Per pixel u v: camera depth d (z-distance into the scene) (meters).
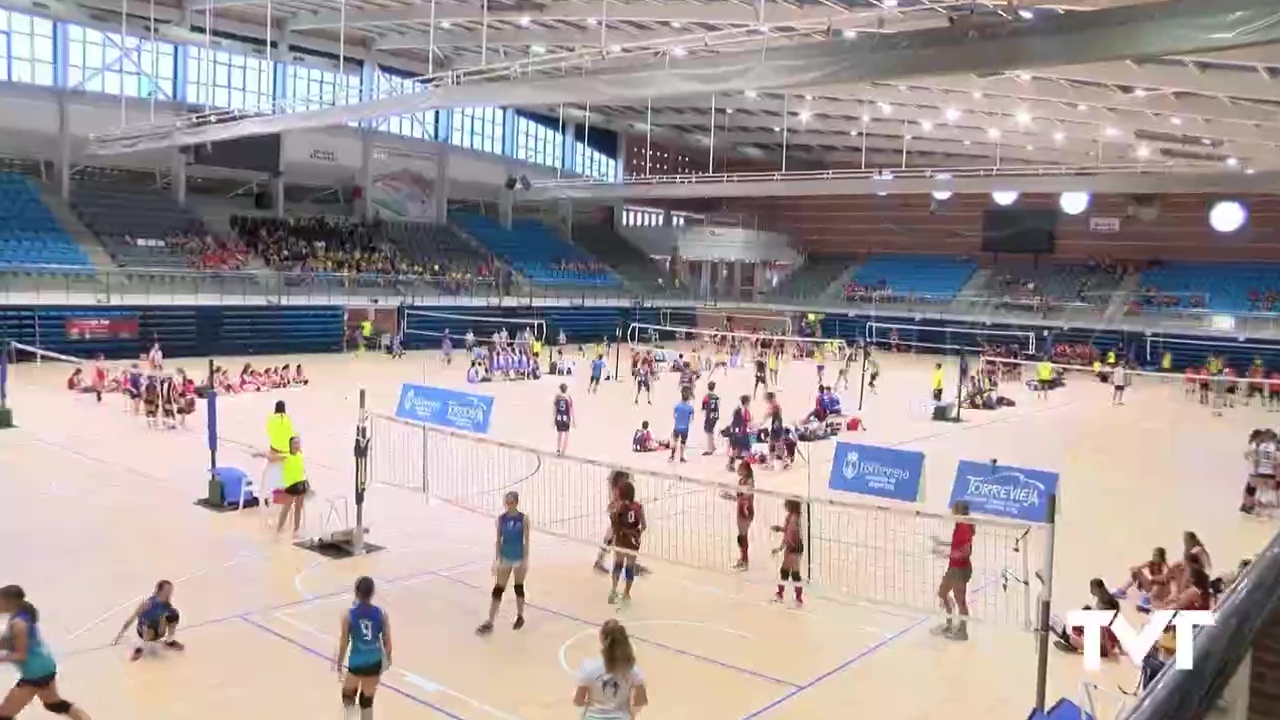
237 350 39.47
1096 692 8.88
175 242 40.28
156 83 35.00
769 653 10.61
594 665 6.88
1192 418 31.25
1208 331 45.41
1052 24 10.81
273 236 44.50
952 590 11.34
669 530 15.44
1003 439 26.06
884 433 26.30
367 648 8.26
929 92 33.28
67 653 9.93
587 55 21.27
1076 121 33.62
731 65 14.16
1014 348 47.59
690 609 11.93
